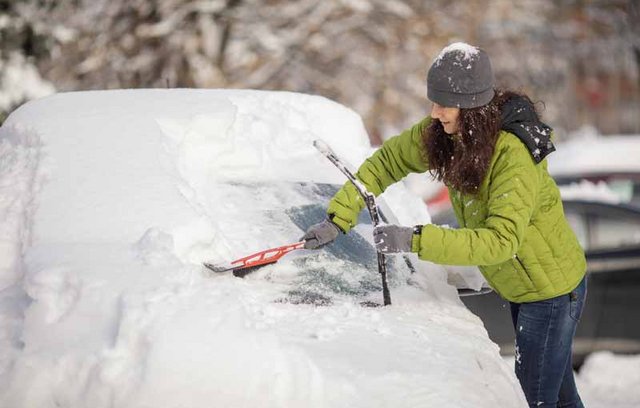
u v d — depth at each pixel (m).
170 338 3.98
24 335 4.22
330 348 4.25
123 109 5.68
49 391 3.98
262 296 4.88
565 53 34.41
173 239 4.74
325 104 6.68
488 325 9.63
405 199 6.71
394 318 4.85
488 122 4.94
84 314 4.20
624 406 9.10
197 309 4.13
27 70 16.23
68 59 23.02
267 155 6.01
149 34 22.64
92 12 23.09
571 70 35.69
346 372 4.07
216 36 22.98
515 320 5.90
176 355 3.94
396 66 26.81
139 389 3.89
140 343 4.00
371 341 4.45
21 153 5.43
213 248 4.95
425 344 4.55
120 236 4.72
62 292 4.32
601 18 36.06
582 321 9.98
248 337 4.05
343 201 5.38
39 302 4.28
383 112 26.86
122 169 5.13
